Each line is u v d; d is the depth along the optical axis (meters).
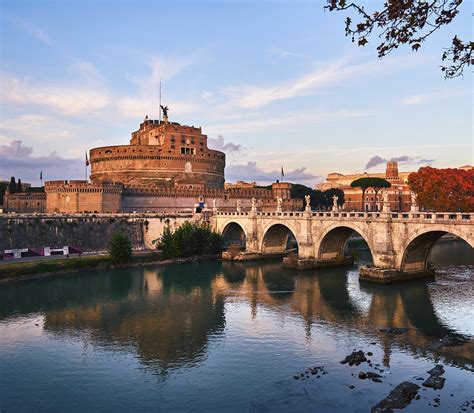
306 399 32.06
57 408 31.83
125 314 54.34
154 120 172.38
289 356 40.25
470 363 37.59
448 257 97.12
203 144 162.88
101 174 155.12
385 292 62.56
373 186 164.50
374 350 41.06
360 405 30.92
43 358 40.72
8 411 31.47
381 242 69.25
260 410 30.75
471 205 111.44
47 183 111.88
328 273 79.88
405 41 13.12
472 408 29.98
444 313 52.28
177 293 65.69
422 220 62.94
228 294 64.75
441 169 121.38
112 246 88.00
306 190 174.00
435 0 12.34
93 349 42.75
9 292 66.12
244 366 38.25
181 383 35.31
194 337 45.72
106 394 33.78
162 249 96.88
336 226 78.69
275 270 84.81
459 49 13.05
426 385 33.38
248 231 102.12
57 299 61.97
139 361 39.78
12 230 85.81
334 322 49.94
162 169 151.25
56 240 91.69
